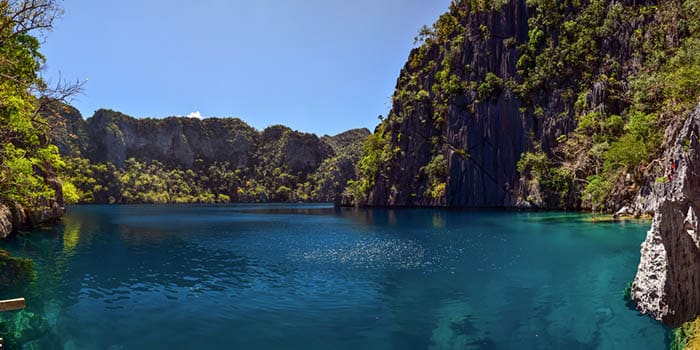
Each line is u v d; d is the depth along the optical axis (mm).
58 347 13375
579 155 77812
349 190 159125
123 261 29734
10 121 23672
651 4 86750
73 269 26484
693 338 11703
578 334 14258
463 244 36812
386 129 147750
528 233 42750
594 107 81250
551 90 95188
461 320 16078
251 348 13406
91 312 17156
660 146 48719
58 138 27297
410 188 124062
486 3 117750
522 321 15766
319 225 64188
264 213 110188
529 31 104000
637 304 16094
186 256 32250
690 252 13078
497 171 101875
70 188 71438
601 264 25328
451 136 110812
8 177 27797
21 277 23906
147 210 130000
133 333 14680
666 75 59281
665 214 13555
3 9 20359
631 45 84500
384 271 25500
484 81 110188
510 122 101188
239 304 18406
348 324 15766
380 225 61562
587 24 93688
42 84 21625
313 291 20719
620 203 59062
